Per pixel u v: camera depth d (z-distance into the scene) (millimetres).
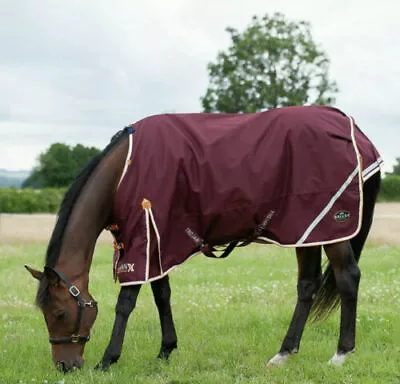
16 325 6914
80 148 54125
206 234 5102
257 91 49812
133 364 5301
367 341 5953
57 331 4805
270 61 49906
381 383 4695
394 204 37219
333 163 5098
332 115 5367
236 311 7359
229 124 5266
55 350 4859
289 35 50250
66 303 4766
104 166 4992
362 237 5484
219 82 50500
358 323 6488
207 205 4984
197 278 10219
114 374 4809
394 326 6367
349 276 5156
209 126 5230
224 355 5582
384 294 8094
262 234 5184
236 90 49594
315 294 5547
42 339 6238
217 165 4996
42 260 12719
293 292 8617
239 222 5074
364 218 5438
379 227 18922
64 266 4832
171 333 5500
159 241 4852
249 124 5234
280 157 5102
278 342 6043
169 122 5188
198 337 6227
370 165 5223
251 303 7910
